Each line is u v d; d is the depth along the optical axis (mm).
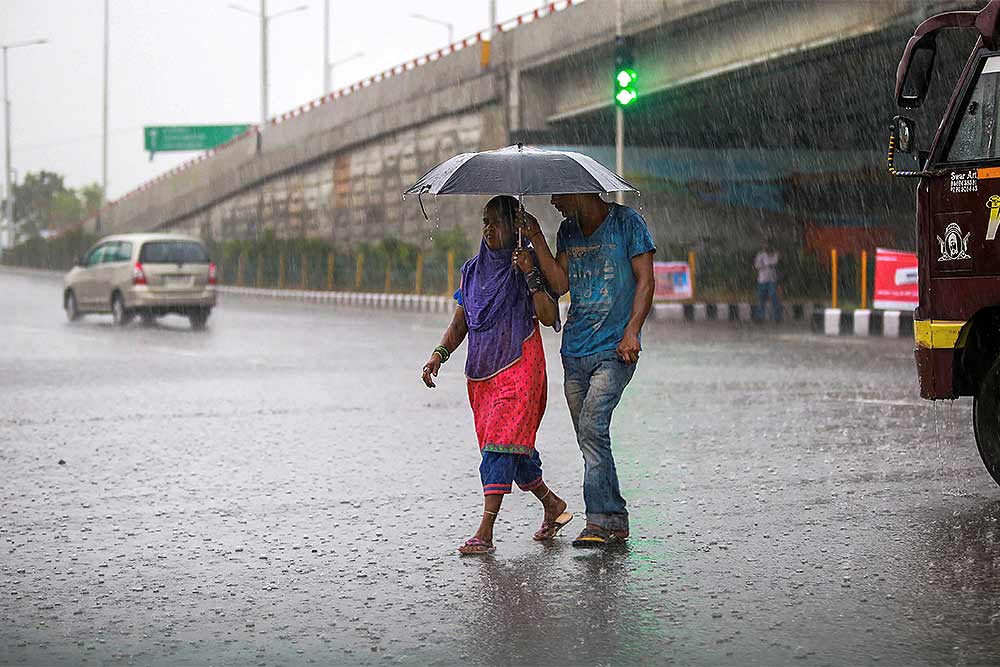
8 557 7285
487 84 43281
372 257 51062
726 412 13680
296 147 60312
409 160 50156
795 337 27734
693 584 6555
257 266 61375
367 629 5809
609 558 7164
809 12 28656
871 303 41594
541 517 8367
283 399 15469
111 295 31781
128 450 11422
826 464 10219
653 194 44594
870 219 47688
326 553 7352
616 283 7516
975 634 5598
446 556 7266
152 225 81250
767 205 46719
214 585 6637
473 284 7480
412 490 9367
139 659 5383
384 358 21625
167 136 112188
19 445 11758
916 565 6875
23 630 5816
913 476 9625
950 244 8500
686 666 5215
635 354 7434
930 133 33969
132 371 19328
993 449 8586
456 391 16297
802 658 5289
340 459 10828
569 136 43344
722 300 41781
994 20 8234
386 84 51219
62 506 8820
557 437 12039
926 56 8742
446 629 5793
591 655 5383
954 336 8508
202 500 9023
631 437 11891
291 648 5531
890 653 5344
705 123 41406
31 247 98188
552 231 42562
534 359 7445
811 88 34406
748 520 8125
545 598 6320
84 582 6703
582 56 38312
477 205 46344
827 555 7145
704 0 30656
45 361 21156
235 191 68375
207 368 19781
